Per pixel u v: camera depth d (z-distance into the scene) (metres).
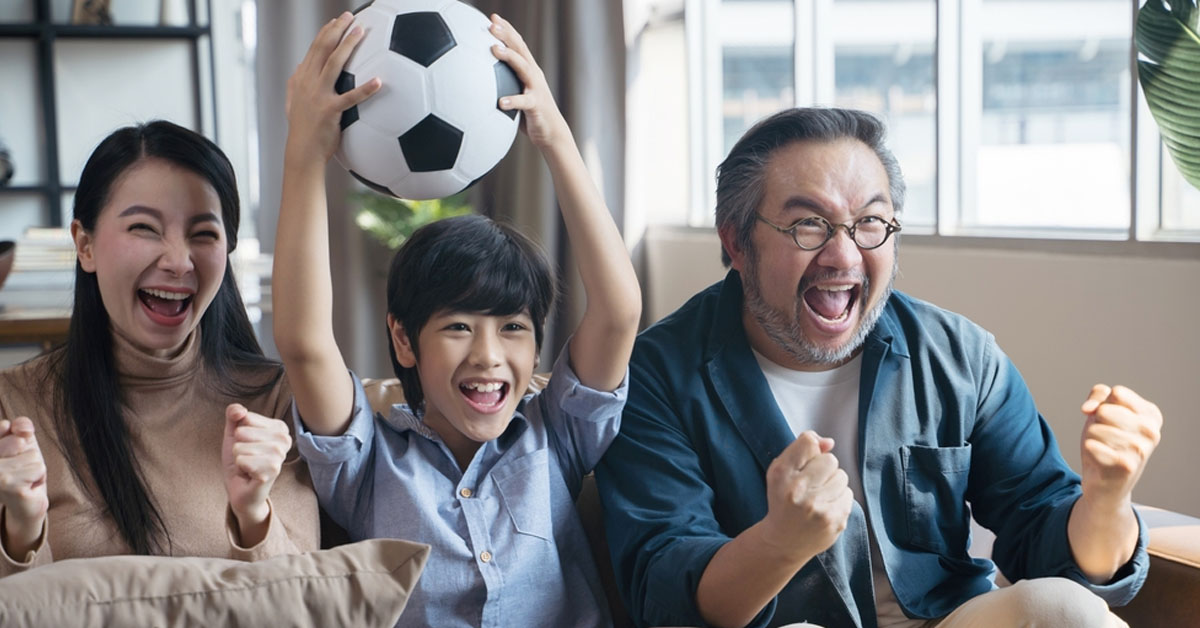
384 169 1.31
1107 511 1.37
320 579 1.09
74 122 4.50
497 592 1.43
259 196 4.62
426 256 1.46
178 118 4.58
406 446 1.52
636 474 1.53
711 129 4.56
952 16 3.29
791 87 4.10
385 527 1.44
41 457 1.22
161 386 1.45
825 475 1.20
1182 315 2.51
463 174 1.34
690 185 4.57
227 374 1.53
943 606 1.55
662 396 1.58
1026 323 2.93
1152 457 2.60
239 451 1.23
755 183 1.54
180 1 4.54
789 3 4.08
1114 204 2.86
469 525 1.45
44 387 1.43
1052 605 1.25
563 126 1.42
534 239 1.74
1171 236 2.63
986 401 1.62
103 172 1.39
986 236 3.08
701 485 1.52
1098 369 2.72
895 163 1.57
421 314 1.45
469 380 1.45
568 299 4.53
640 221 4.75
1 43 4.40
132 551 1.38
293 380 1.39
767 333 1.57
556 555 1.50
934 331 1.62
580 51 4.45
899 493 1.55
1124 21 2.79
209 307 1.51
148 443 1.43
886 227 1.52
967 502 1.68
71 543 1.36
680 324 1.65
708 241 4.32
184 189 1.40
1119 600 1.44
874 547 1.55
